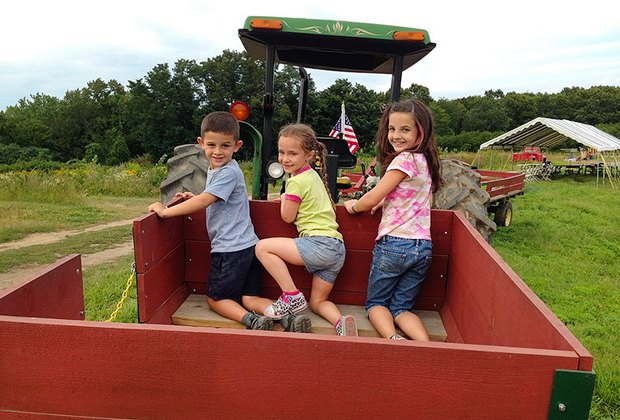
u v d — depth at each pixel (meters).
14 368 1.38
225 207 2.61
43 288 1.87
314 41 4.12
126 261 6.58
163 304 2.52
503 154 29.58
